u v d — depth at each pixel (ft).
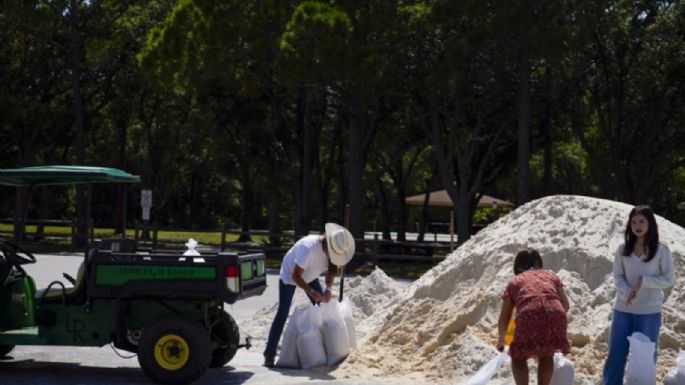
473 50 94.17
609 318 33.76
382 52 97.40
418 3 97.14
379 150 157.89
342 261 37.35
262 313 49.96
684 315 34.01
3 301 35.83
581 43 93.50
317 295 37.06
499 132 114.83
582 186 203.51
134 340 35.22
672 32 112.78
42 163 168.25
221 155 157.89
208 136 159.94
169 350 33.68
